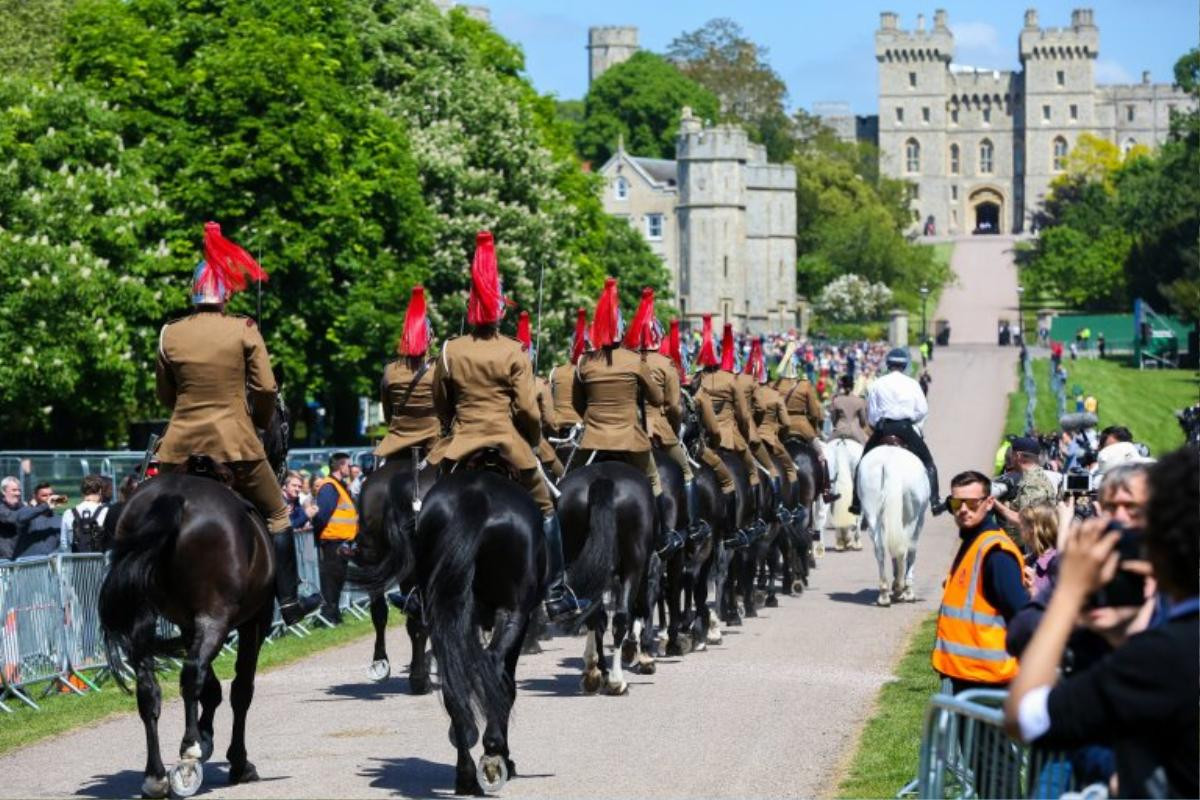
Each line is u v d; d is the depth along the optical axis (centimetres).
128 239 7931
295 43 8750
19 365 7569
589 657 3228
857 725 2870
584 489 2947
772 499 4616
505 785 2334
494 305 2517
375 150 9356
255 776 2383
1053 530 2400
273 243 8581
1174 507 1191
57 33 12225
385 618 3428
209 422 2353
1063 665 1507
